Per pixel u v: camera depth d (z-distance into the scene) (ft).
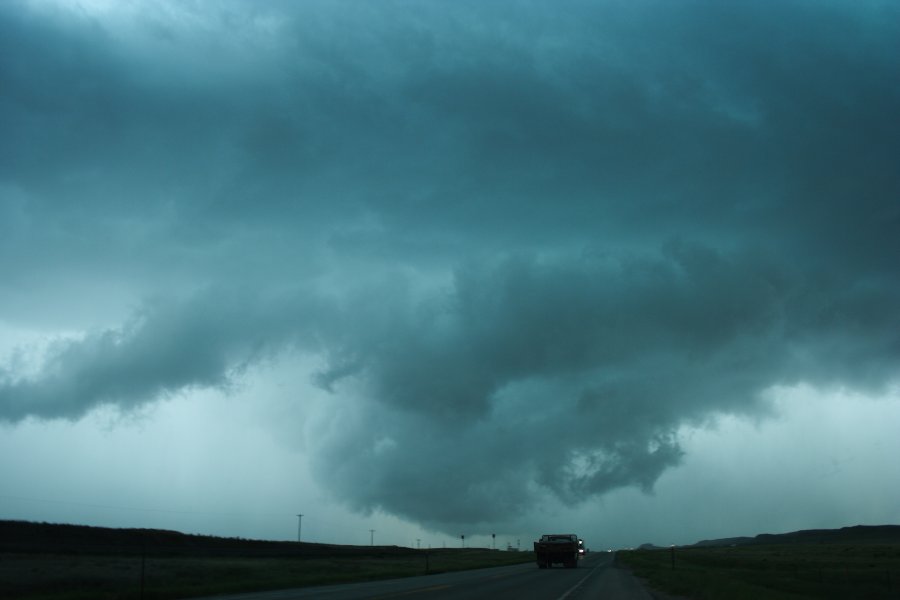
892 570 217.97
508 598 95.66
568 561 229.25
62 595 107.65
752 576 174.60
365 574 172.45
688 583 120.78
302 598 95.45
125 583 137.28
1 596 109.70
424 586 125.49
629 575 173.88
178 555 267.80
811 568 237.25
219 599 96.27
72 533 298.15
